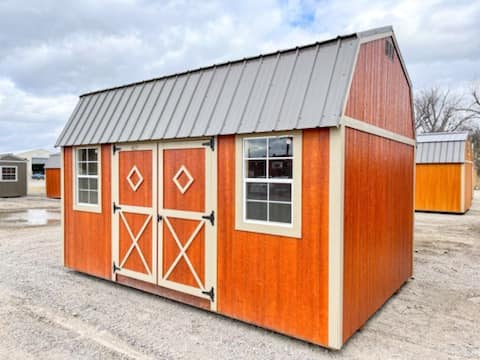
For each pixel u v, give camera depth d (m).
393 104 4.59
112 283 5.16
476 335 3.48
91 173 5.42
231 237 3.74
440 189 14.01
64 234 5.81
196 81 4.38
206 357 2.98
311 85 3.26
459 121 31.30
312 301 3.14
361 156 3.49
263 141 3.53
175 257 4.28
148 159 4.55
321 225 3.08
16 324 3.69
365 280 3.62
